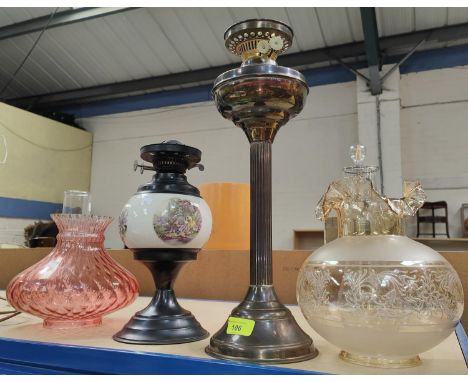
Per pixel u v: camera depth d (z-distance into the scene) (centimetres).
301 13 332
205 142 449
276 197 407
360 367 41
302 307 45
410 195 48
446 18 329
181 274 95
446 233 345
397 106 366
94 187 496
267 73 46
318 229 366
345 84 397
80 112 511
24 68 440
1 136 404
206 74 412
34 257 108
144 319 53
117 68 426
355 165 51
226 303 85
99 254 62
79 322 60
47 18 361
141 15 353
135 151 481
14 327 60
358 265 42
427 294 40
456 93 367
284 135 413
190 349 48
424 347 41
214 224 102
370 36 314
